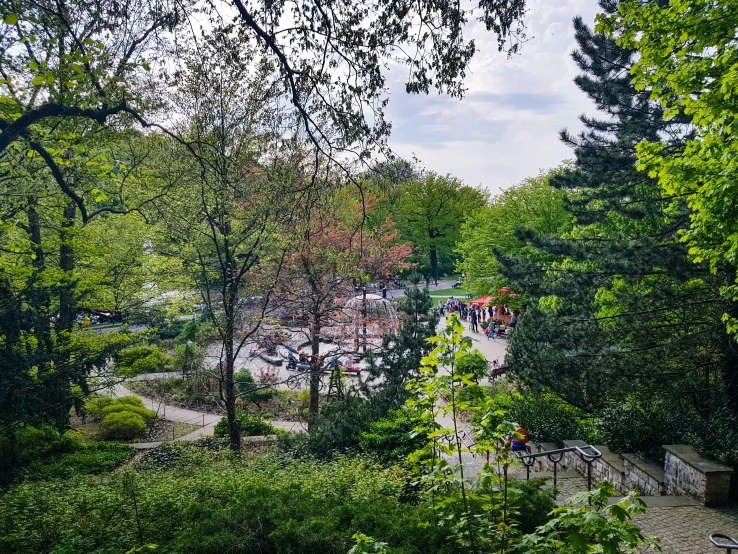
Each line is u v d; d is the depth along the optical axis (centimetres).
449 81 787
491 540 471
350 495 811
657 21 881
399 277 2325
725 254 860
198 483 948
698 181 900
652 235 1273
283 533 607
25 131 996
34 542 762
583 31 1484
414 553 531
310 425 1587
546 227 3222
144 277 2380
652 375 1198
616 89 1438
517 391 1936
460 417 1783
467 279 3884
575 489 1000
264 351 2203
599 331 1333
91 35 851
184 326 3281
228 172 1411
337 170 920
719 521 773
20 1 786
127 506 834
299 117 860
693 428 998
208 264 1983
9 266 1460
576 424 1391
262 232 1549
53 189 1605
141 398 2688
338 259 1792
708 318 1223
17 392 1409
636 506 339
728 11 816
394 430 1258
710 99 816
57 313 1702
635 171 1352
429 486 661
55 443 1677
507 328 3922
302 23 759
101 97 897
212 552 624
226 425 2047
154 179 1997
